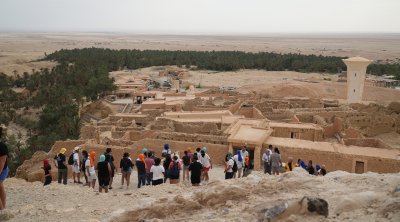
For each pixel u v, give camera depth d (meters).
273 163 26.28
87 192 20.44
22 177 34.44
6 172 15.99
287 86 97.88
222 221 11.30
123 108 89.44
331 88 103.38
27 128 86.25
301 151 35.78
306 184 13.41
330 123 52.97
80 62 142.75
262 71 157.12
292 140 38.78
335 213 10.68
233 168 24.66
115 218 13.48
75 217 16.06
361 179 13.15
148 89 102.56
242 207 12.32
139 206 13.74
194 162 22.39
